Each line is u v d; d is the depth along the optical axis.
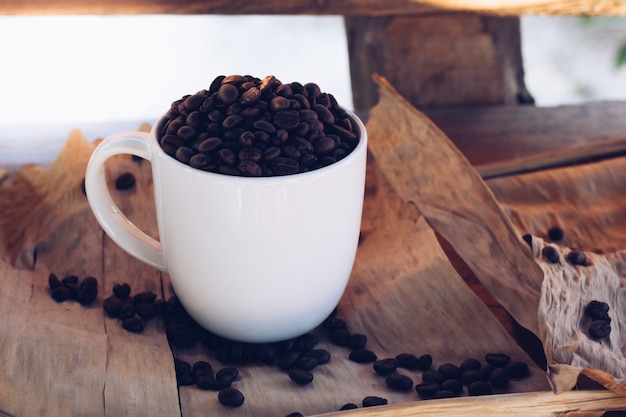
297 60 1.51
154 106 1.37
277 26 1.62
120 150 0.52
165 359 0.51
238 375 0.51
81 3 0.68
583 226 0.61
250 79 0.52
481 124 0.73
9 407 0.47
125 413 0.48
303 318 0.53
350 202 0.51
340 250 0.52
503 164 0.65
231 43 1.55
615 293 0.55
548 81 1.55
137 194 0.60
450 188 0.58
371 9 0.71
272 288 0.51
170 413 0.48
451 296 0.55
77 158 0.61
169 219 0.51
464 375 0.51
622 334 0.53
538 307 0.51
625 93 1.52
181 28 1.59
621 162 0.64
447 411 0.47
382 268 0.57
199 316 0.53
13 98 1.35
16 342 0.49
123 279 0.57
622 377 0.50
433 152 0.60
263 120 0.49
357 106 0.82
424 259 0.57
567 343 0.50
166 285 0.57
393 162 0.61
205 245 0.50
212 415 0.49
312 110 0.50
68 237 0.58
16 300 0.53
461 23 0.76
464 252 0.56
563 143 0.71
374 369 0.52
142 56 1.50
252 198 0.48
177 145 0.50
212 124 0.49
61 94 1.37
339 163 0.49
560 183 0.63
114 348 0.51
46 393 0.48
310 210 0.49
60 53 1.49
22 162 0.66
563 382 0.47
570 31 1.68
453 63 0.77
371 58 0.78
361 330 0.55
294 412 0.48
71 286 0.55
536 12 0.71
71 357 0.50
